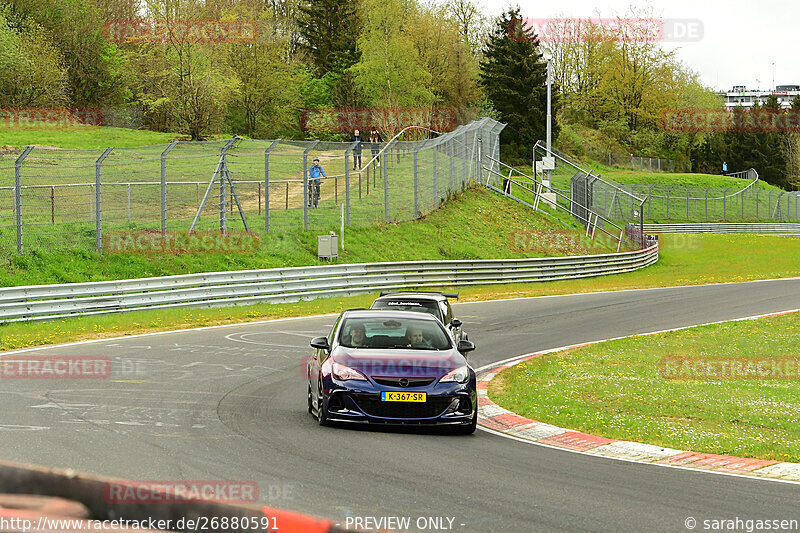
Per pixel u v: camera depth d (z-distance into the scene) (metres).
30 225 38.25
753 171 138.62
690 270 57.28
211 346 23.39
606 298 39.41
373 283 39.28
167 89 98.56
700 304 36.81
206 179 59.56
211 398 15.88
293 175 65.19
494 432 14.24
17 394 15.35
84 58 105.75
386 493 9.35
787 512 9.23
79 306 29.23
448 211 55.53
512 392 18.28
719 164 163.88
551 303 37.38
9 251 33.81
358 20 132.25
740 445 13.42
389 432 13.48
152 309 31.28
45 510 4.43
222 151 40.28
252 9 118.19
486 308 35.34
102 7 110.56
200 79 97.12
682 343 26.28
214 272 35.84
